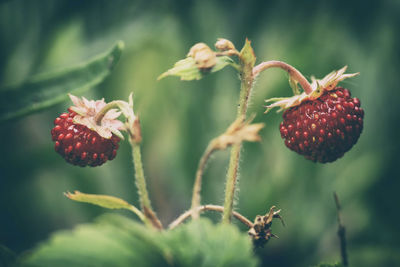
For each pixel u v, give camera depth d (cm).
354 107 16
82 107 15
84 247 13
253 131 13
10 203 32
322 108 16
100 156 15
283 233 31
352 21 32
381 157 32
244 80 14
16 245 32
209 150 13
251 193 32
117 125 15
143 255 13
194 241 13
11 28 32
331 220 32
